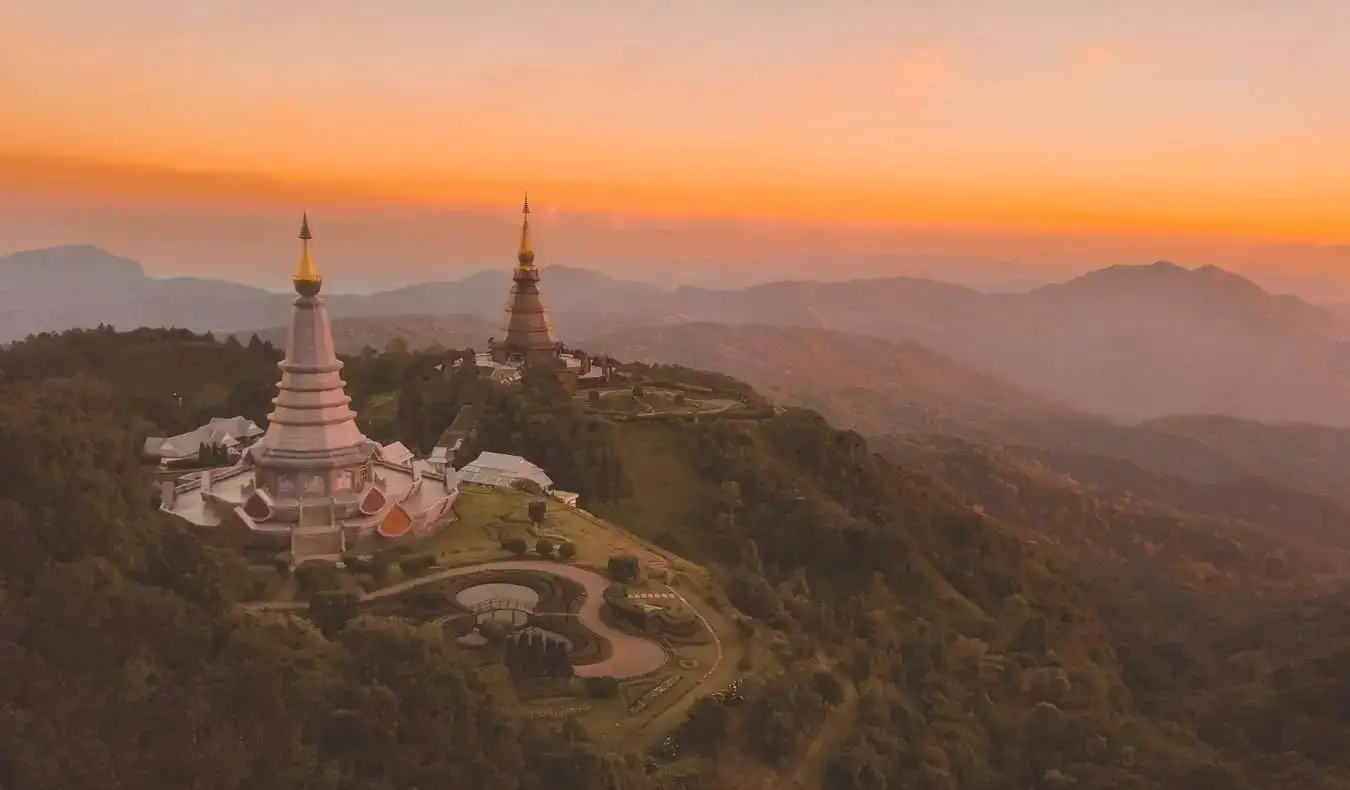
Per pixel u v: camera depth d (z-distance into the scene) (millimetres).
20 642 42625
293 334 93375
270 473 92250
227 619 50438
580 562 92438
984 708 98625
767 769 69625
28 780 38188
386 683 50469
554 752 54094
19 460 49062
